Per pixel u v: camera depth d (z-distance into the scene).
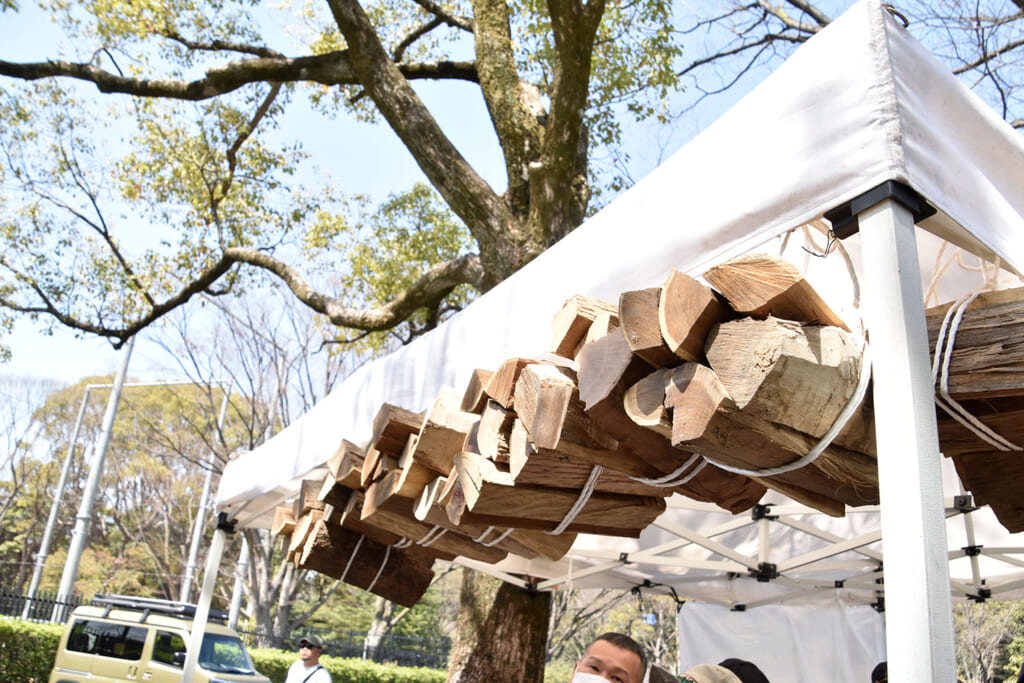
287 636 19.53
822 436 1.47
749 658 5.55
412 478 2.67
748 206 1.71
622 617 26.03
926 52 1.60
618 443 1.87
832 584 5.05
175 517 25.12
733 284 1.45
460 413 2.46
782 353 1.36
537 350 2.40
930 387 1.35
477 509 2.20
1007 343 1.51
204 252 10.77
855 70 1.54
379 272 11.27
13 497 28.59
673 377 1.56
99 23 8.66
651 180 2.05
